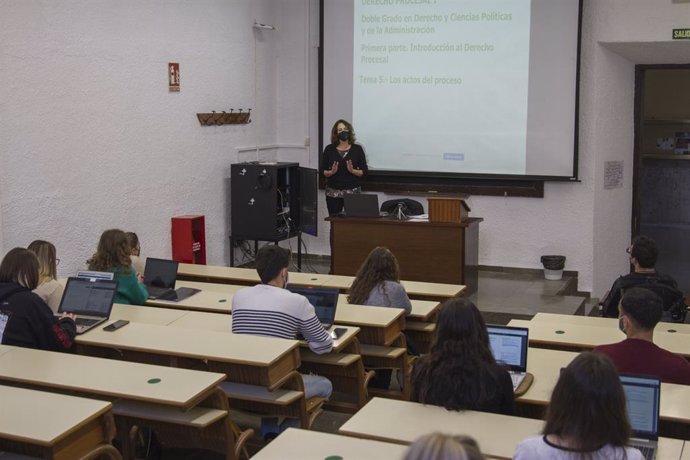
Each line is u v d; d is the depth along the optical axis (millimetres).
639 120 8734
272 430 3869
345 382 4480
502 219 8508
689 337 4188
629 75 8555
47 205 6062
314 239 9383
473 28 8242
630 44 7941
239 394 3676
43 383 3260
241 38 8422
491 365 2990
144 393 3127
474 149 8398
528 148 8195
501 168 8336
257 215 8109
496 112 8266
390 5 8516
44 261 4406
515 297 7410
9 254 3883
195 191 7812
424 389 3018
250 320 3990
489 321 6723
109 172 6668
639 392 2750
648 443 2723
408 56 8516
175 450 4062
